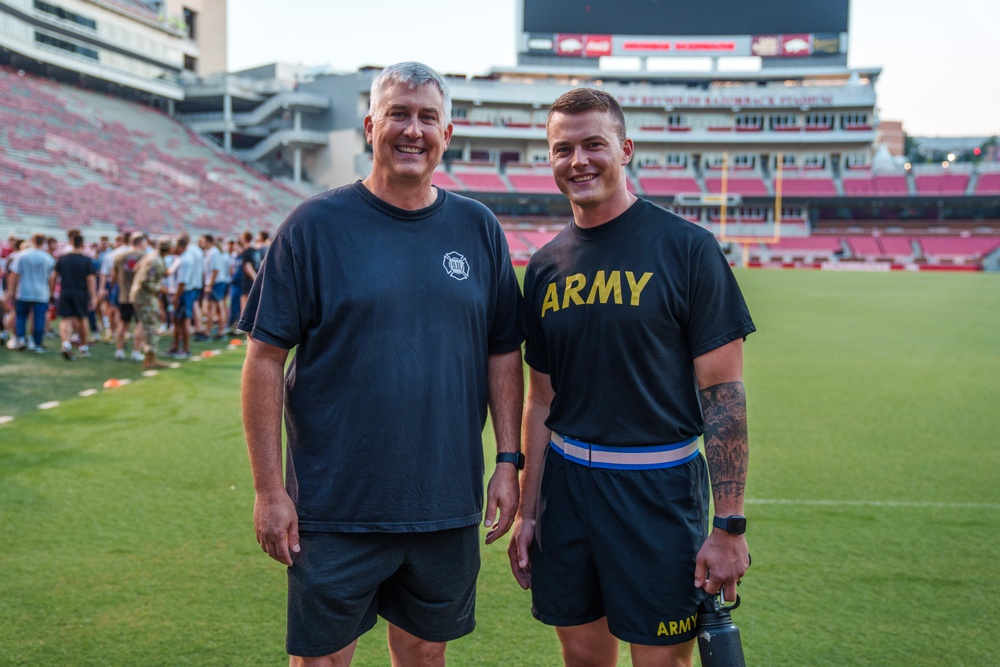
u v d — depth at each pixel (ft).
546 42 179.22
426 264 7.02
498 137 179.42
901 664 8.95
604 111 7.07
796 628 9.78
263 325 6.79
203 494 14.79
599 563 7.23
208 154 155.02
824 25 176.35
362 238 6.93
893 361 34.71
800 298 72.90
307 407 6.98
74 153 113.39
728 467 6.90
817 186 177.99
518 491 7.75
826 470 16.96
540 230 172.55
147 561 11.66
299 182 161.89
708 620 6.96
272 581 11.03
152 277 29.76
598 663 7.79
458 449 7.12
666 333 7.13
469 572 7.42
